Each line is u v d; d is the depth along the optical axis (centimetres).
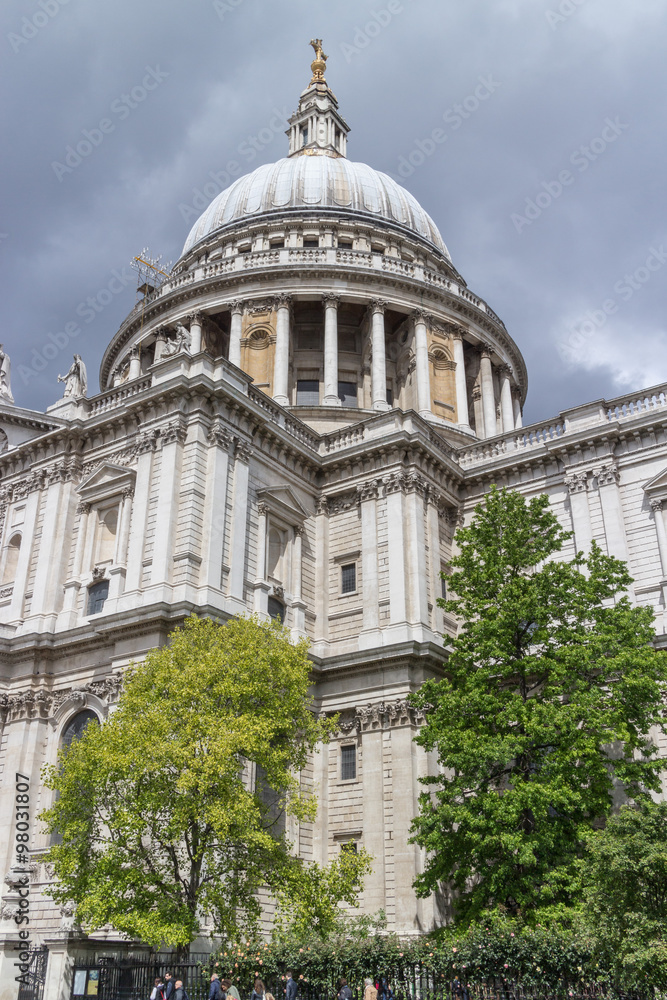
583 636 3547
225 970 2742
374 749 4238
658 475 4450
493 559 3794
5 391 5419
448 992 2483
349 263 7075
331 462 5009
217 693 3089
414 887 3559
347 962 2658
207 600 3966
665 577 4281
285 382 6550
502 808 3159
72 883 2934
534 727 3250
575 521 4662
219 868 2975
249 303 6925
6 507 4997
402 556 4581
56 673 4356
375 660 4362
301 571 4766
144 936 2669
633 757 3834
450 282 7412
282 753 3123
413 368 6944
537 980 2408
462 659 3716
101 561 4525
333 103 9662
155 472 4291
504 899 3183
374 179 8350
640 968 2253
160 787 2920
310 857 4188
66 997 2762
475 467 5138
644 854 2497
